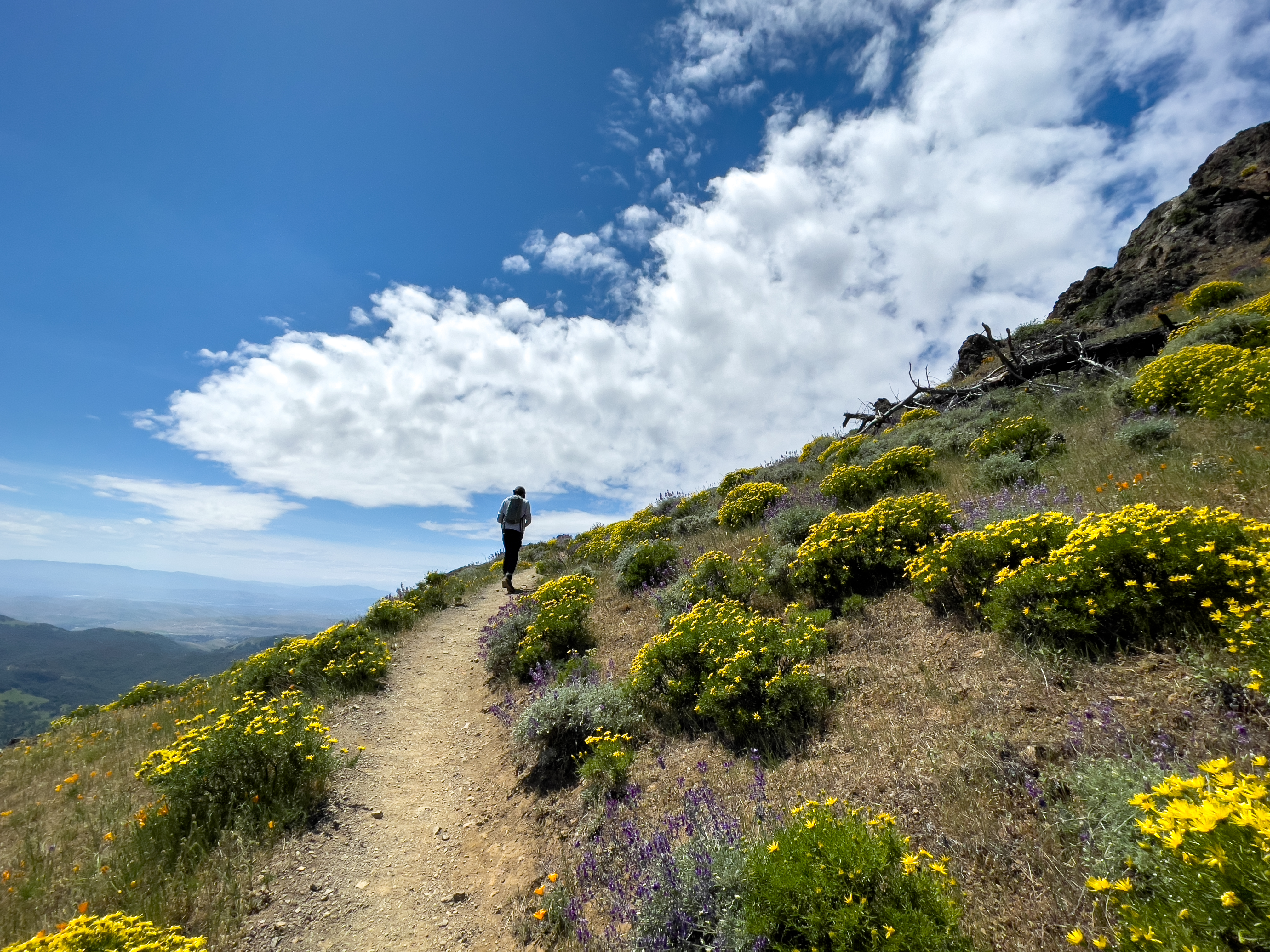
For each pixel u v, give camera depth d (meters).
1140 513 4.76
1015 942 2.68
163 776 5.71
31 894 4.82
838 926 2.54
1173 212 30.44
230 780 6.01
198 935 4.38
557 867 4.75
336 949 4.33
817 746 4.87
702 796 4.57
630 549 12.98
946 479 10.59
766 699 5.51
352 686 9.74
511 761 6.87
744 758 5.16
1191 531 4.37
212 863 5.12
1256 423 7.55
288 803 5.93
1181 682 3.79
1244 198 27.44
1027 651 4.80
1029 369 17.77
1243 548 4.07
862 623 6.61
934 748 4.21
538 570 18.95
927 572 6.12
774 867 2.99
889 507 7.98
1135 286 27.30
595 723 6.23
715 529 14.29
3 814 6.61
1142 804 2.31
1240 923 1.88
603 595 12.11
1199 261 27.27
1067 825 3.09
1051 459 9.48
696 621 7.06
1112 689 4.01
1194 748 3.24
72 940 3.31
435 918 4.60
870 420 23.73
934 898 2.55
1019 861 3.08
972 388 19.36
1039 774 3.57
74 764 8.16
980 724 4.24
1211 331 12.79
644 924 3.49
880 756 4.39
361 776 6.84
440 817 6.10
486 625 13.08
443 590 17.47
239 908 4.66
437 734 8.20
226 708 9.20
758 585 8.45
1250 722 3.29
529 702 8.01
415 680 10.32
